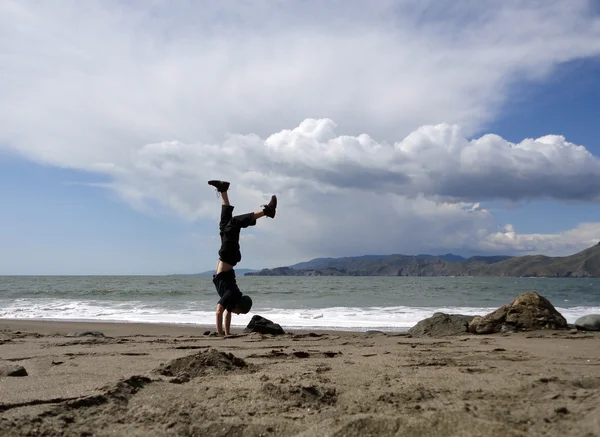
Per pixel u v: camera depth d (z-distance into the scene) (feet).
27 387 10.11
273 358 15.28
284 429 7.20
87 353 17.19
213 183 23.67
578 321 30.22
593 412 6.95
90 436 6.95
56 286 151.02
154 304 71.72
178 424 7.44
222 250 24.14
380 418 7.22
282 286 164.14
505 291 121.80
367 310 59.67
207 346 19.93
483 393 8.95
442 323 29.60
